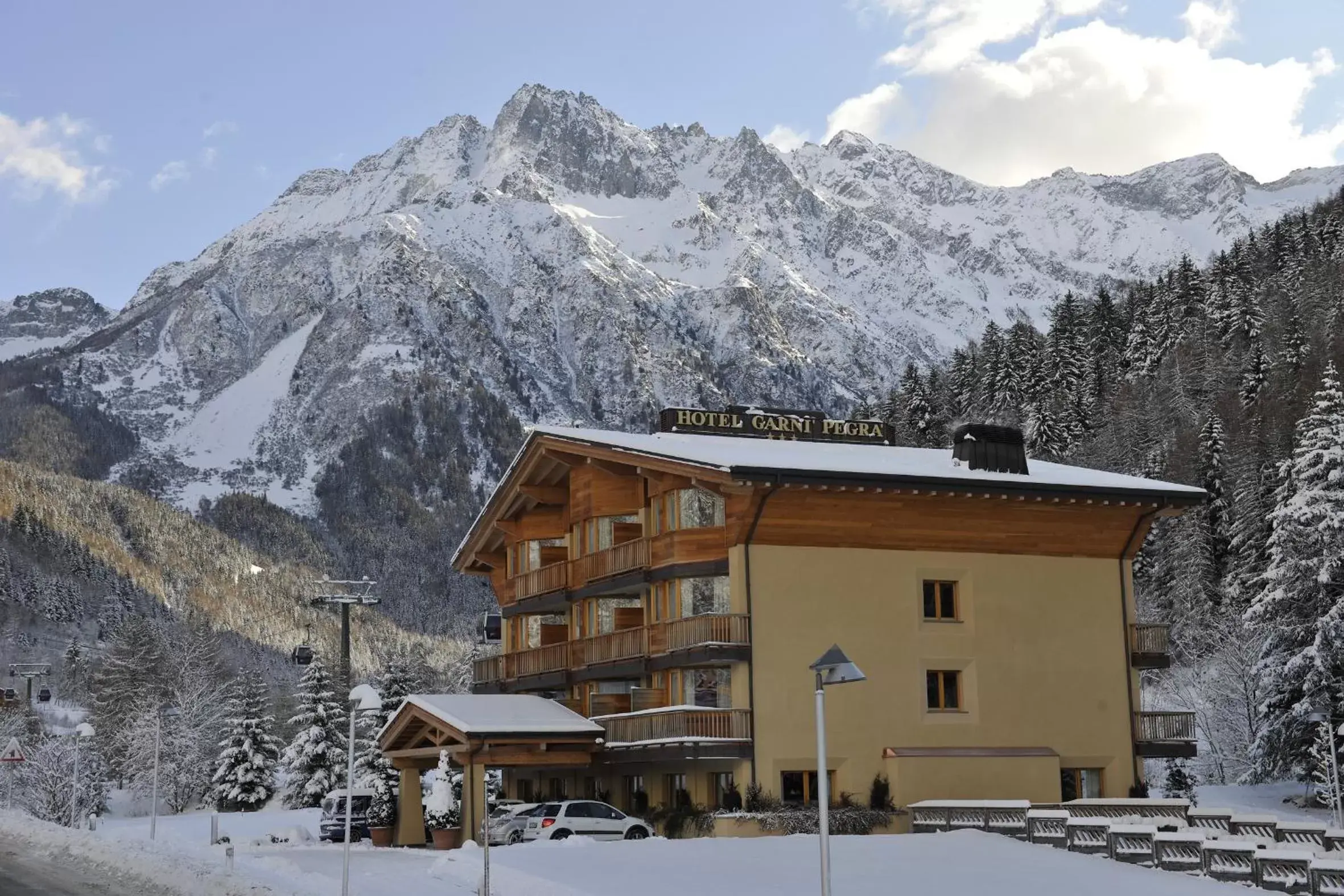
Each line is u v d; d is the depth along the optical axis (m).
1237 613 79.06
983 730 50.31
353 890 29.77
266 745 99.94
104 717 120.38
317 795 91.56
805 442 57.81
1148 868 35.34
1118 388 149.88
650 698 51.09
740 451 51.97
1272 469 89.50
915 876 33.47
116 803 107.38
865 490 48.38
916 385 158.75
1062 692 51.91
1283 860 32.34
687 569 49.81
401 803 51.88
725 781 48.56
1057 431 124.75
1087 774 52.38
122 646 125.62
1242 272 169.50
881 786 47.88
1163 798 51.19
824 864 21.08
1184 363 142.38
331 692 94.00
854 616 49.16
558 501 59.34
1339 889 31.00
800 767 47.59
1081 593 53.03
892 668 49.38
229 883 29.22
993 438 52.88
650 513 53.91
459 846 47.12
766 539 48.56
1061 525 52.50
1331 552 60.72
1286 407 117.62
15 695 140.12
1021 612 51.78
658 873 33.41
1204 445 100.44
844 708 48.38
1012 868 34.97
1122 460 127.75
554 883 29.89
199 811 104.56
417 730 51.66
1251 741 69.25
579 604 57.03
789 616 48.31
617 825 45.31
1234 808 61.75
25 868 34.00
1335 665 59.12
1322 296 147.38
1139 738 52.91
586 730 49.00
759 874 33.50
